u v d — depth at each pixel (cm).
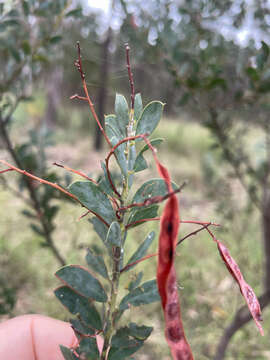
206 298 93
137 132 18
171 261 13
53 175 45
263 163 66
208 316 87
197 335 82
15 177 53
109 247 19
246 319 64
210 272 104
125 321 77
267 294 60
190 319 85
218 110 54
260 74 42
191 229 123
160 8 54
